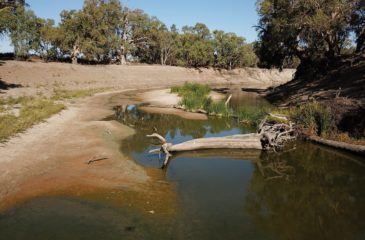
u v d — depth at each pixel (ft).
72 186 32.30
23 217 26.27
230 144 48.96
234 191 33.83
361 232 26.05
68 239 23.52
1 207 27.61
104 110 82.89
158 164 41.37
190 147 47.39
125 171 37.29
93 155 41.98
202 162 43.42
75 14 180.14
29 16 164.04
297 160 45.19
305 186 35.83
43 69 139.64
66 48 176.04
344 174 39.65
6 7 101.81
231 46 266.77
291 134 55.72
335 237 25.27
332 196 33.17
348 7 92.79
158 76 205.98
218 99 117.29
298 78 131.85
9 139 44.93
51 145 44.98
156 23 233.96
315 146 51.34
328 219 28.19
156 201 30.27
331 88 86.07
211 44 264.31
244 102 111.24
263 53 142.10
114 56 231.50
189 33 266.77
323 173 39.99
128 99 110.01
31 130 51.72
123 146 48.52
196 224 26.50
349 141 48.21
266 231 25.94
